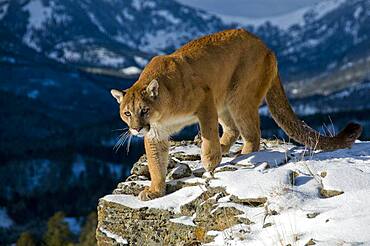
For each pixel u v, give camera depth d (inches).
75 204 3843.5
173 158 406.6
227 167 361.4
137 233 342.0
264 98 432.1
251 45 415.5
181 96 374.6
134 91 375.2
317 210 287.1
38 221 3592.5
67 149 4626.0
